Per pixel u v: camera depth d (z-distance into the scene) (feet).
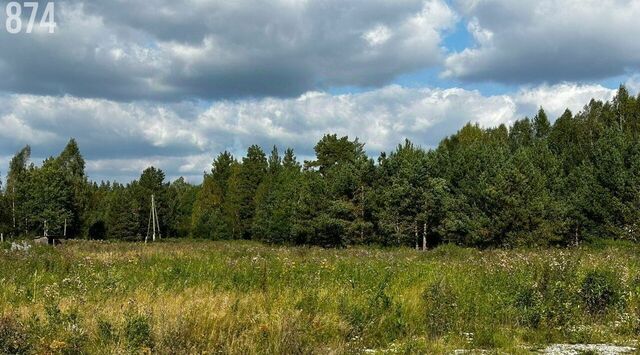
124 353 21.81
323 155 230.68
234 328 25.90
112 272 40.45
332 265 50.78
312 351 24.49
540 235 146.51
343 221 165.27
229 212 235.20
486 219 155.22
